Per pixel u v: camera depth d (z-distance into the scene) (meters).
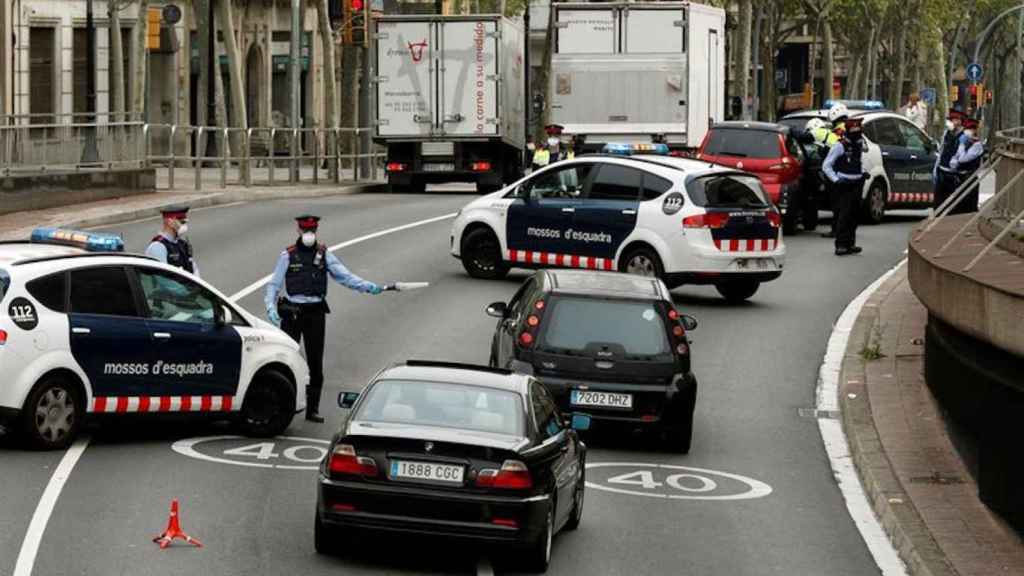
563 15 81.50
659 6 81.06
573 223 53.16
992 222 37.97
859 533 29.16
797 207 69.25
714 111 86.44
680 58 81.12
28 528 26.52
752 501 31.41
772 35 179.25
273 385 34.91
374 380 26.19
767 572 26.52
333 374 41.22
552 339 34.47
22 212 68.38
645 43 81.31
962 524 28.19
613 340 34.44
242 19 132.25
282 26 139.00
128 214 69.88
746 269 51.47
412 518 24.45
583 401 34.12
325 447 34.16
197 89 129.25
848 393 39.44
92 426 35.00
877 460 33.12
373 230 68.19
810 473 33.81
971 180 41.19
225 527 27.20
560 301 34.84
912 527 28.09
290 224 69.50
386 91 90.88
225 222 69.62
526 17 101.19
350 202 82.94
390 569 25.23
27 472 30.27
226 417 34.47
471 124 90.50
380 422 25.12
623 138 81.56
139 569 24.47
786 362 44.84
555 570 25.98
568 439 27.11
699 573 26.31
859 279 58.41
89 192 73.81
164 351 33.19
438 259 60.06
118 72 97.31
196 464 31.77
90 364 32.25
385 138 91.00
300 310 36.41
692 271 51.16
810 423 38.44
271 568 24.89
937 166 60.59
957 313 31.41
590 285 35.41
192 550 25.67
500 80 90.25
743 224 51.50
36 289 31.83
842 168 63.66
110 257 32.94
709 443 36.38
